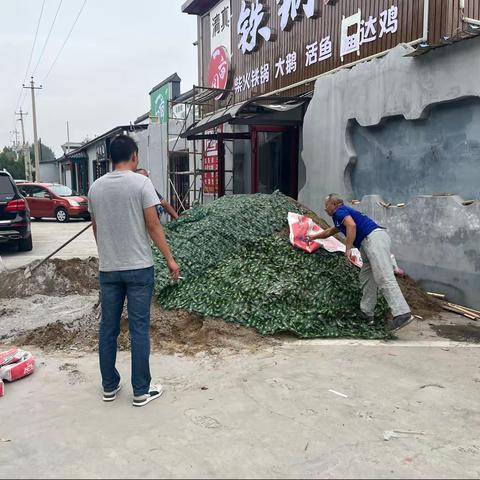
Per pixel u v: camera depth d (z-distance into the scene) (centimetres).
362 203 732
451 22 651
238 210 662
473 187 582
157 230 358
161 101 1916
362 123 725
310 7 953
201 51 1574
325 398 367
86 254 1053
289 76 1064
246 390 380
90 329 509
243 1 1236
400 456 293
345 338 498
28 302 625
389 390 381
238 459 290
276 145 1119
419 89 624
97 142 2666
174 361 439
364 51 820
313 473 277
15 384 396
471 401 364
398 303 490
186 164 1662
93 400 367
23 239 1084
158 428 326
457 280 595
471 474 277
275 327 496
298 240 613
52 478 274
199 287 554
